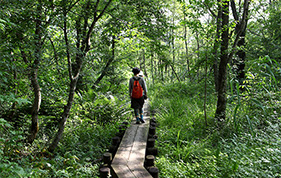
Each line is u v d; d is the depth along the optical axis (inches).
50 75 235.5
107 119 302.0
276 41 521.3
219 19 259.0
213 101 389.7
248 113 263.4
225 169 160.4
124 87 507.8
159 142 235.6
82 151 209.8
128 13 251.4
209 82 498.3
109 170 154.0
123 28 234.5
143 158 170.2
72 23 232.7
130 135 226.7
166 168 168.1
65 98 270.4
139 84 266.5
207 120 280.2
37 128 204.5
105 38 254.7
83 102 319.0
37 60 194.5
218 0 255.0
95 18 219.0
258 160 162.7
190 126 269.7
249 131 228.7
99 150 218.7
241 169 156.1
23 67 187.8
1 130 169.5
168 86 614.2
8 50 168.2
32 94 254.1
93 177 160.4
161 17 235.1
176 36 241.3
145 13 235.3
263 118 247.1
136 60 531.2
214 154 193.5
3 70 164.7
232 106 305.7
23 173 114.1
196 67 325.1
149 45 246.7
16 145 170.2
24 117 239.5
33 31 191.8
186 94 516.4
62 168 168.1
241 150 190.7
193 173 163.2
